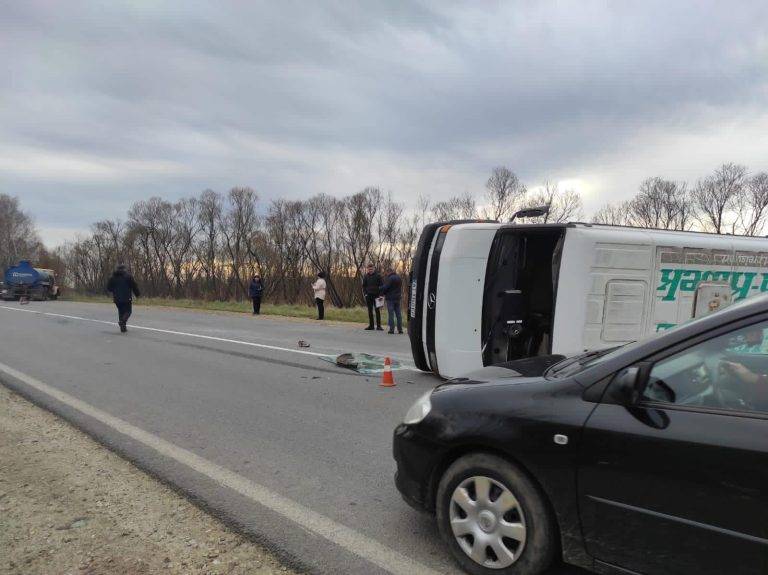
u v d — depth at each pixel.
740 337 2.26
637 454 2.26
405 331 14.00
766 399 2.14
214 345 11.07
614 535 2.34
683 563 2.18
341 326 15.35
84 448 4.66
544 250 7.09
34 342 11.74
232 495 3.72
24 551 2.97
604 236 6.09
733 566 2.06
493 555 2.67
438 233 7.21
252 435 5.05
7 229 75.88
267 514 3.44
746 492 2.02
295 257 52.94
